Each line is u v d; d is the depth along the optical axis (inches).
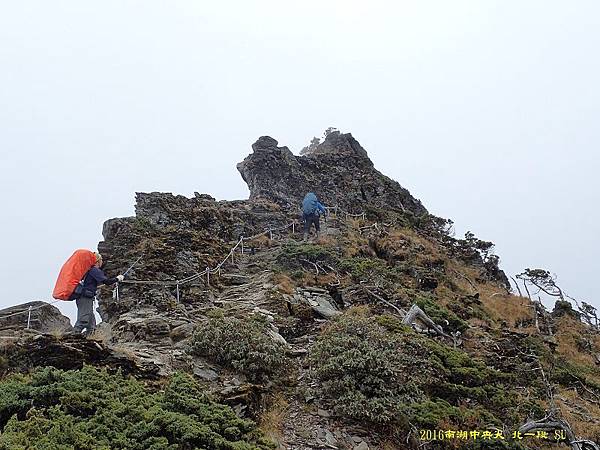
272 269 653.9
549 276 1010.7
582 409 526.9
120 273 589.9
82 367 354.0
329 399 402.0
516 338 655.1
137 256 612.1
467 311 709.3
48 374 314.2
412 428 380.5
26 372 347.9
